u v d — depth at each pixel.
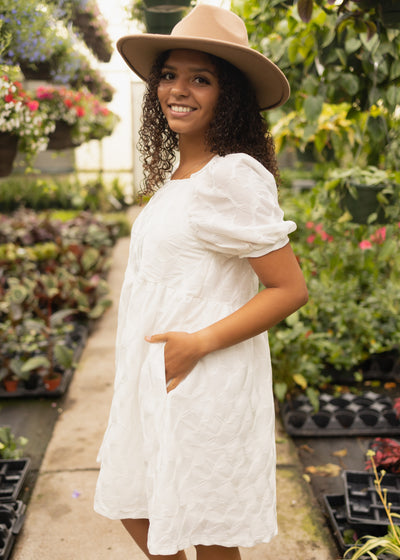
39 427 3.11
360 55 2.48
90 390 3.58
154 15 2.50
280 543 2.14
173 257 1.33
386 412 3.00
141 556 2.08
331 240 3.46
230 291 1.34
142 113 1.59
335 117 3.28
